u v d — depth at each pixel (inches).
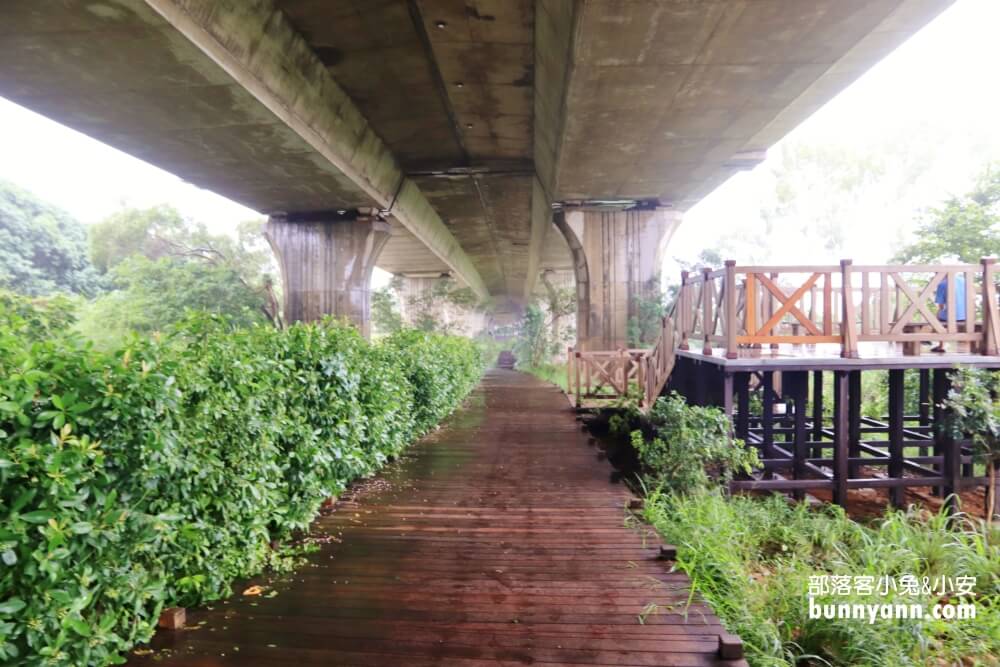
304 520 186.7
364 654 119.4
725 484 242.1
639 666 116.0
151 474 115.5
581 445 338.6
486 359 1228.5
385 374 274.2
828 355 281.6
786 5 222.7
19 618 93.4
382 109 437.4
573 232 566.9
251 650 120.3
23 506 93.8
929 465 297.7
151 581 122.0
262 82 311.6
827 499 294.8
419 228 729.6
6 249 861.2
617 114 334.3
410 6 302.4
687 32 241.3
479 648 122.0
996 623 147.2
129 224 923.4
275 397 172.4
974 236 439.5
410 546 179.6
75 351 107.5
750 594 151.8
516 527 196.9
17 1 219.1
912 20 252.8
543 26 288.5
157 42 250.8
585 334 570.3
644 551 175.3
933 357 243.6
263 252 952.3
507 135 494.0
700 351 310.3
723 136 375.6
